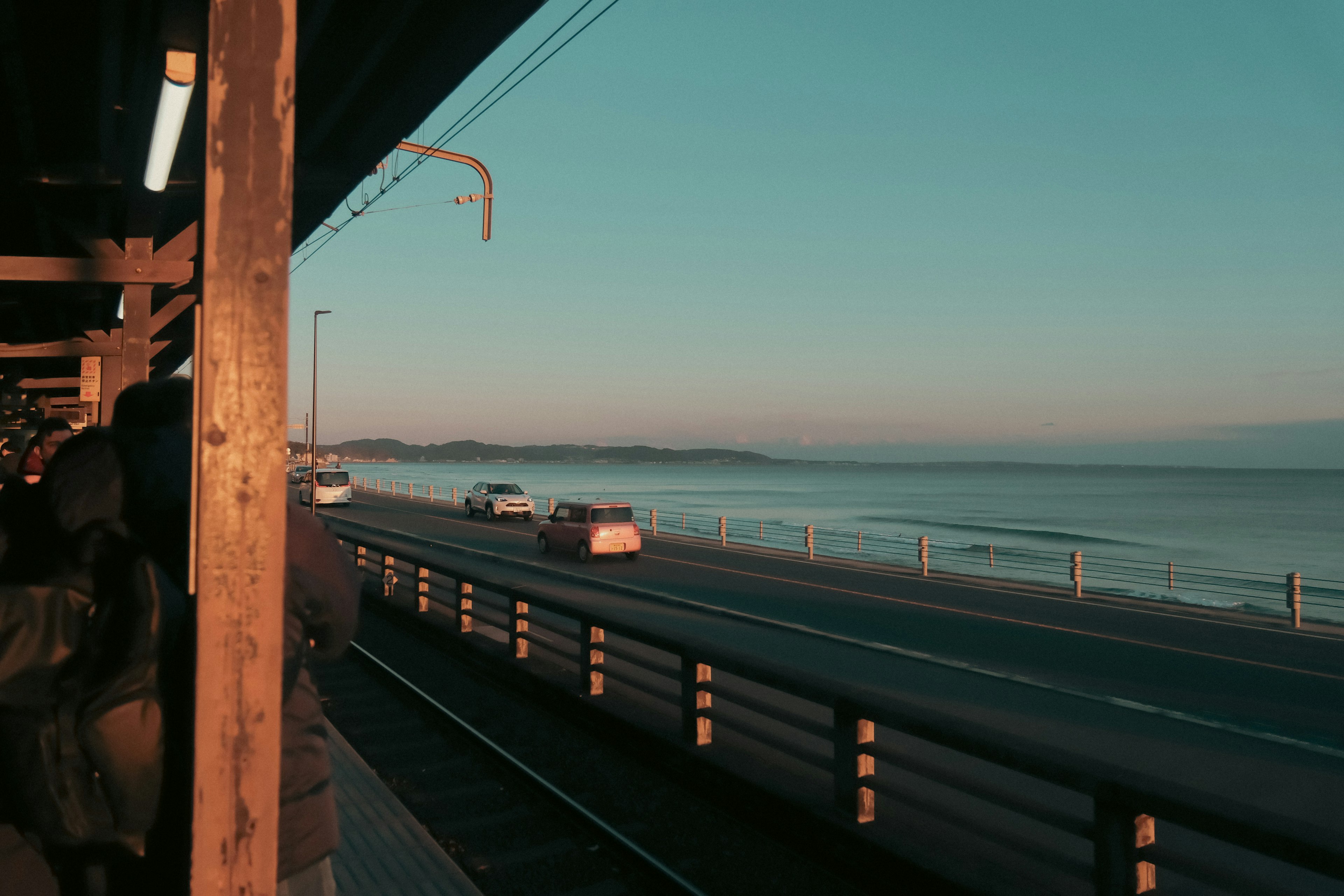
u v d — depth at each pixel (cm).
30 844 173
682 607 1630
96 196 914
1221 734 844
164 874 162
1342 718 916
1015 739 391
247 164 154
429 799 584
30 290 1175
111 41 600
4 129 783
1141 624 1551
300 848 177
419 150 1744
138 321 920
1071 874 363
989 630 1447
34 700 156
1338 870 264
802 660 1161
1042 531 7331
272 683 155
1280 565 5438
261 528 155
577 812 536
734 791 547
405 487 8219
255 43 155
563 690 771
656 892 449
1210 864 316
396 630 1236
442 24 657
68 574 163
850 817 472
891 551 4866
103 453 173
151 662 159
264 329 155
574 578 2072
